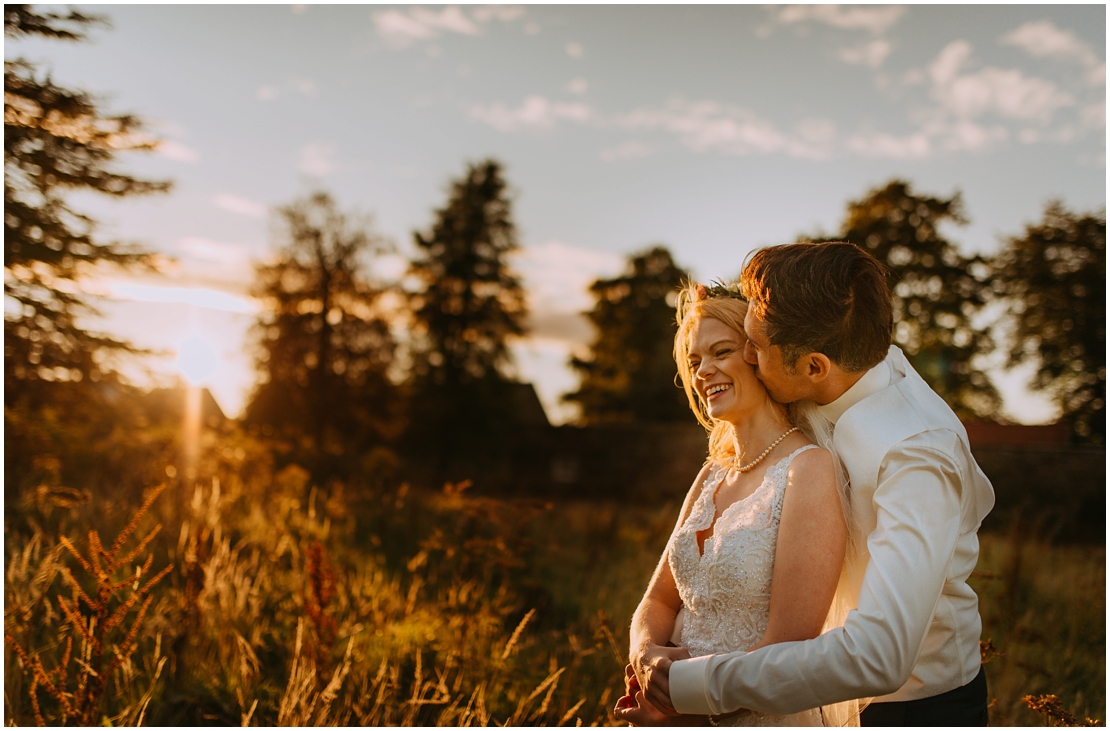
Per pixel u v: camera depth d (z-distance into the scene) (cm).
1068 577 586
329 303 2509
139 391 1311
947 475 140
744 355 165
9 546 422
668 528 843
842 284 148
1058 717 239
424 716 320
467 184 2731
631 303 3519
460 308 2692
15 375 1104
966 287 2786
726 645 157
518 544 499
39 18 984
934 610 140
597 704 342
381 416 2594
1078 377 2725
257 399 2467
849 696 130
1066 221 2709
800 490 152
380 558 554
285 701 281
